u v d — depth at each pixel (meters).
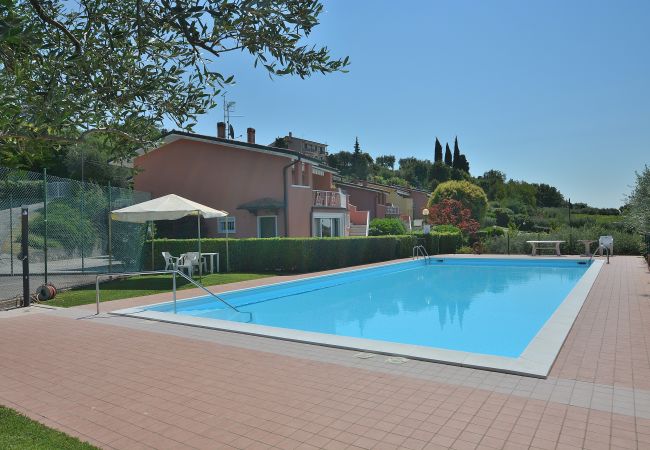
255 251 20.53
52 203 20.22
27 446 3.87
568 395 4.94
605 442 3.85
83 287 15.39
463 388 5.23
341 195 32.28
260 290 15.16
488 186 85.44
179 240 20.70
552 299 14.48
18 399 5.18
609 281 14.53
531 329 10.44
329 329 10.63
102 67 3.61
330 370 6.02
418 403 4.80
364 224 37.28
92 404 4.98
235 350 7.14
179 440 4.07
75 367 6.39
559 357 6.38
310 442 3.97
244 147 25.80
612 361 6.15
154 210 16.27
